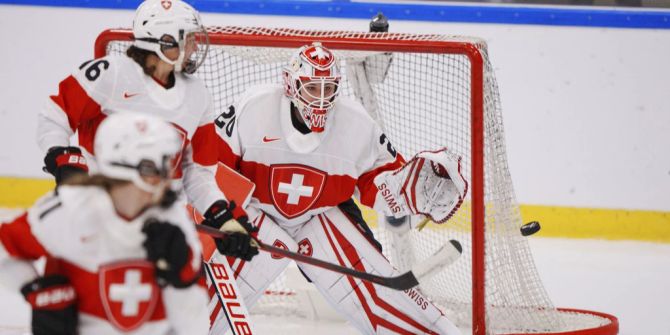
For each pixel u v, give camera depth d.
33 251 8.63
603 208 24.39
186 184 12.35
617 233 24.41
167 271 8.47
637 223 24.33
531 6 24.17
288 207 14.09
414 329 14.23
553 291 19.95
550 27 24.03
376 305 14.12
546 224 24.53
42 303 8.40
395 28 24.39
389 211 14.53
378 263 14.22
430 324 14.30
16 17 24.23
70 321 8.52
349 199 14.91
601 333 15.10
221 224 11.98
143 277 8.56
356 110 14.03
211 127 12.34
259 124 13.82
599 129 24.22
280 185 13.95
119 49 15.44
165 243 8.40
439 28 24.31
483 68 14.40
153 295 8.66
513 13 24.02
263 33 15.06
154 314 8.83
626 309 18.73
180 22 11.60
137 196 8.37
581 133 24.28
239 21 24.47
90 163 12.25
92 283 8.52
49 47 24.34
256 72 16.89
